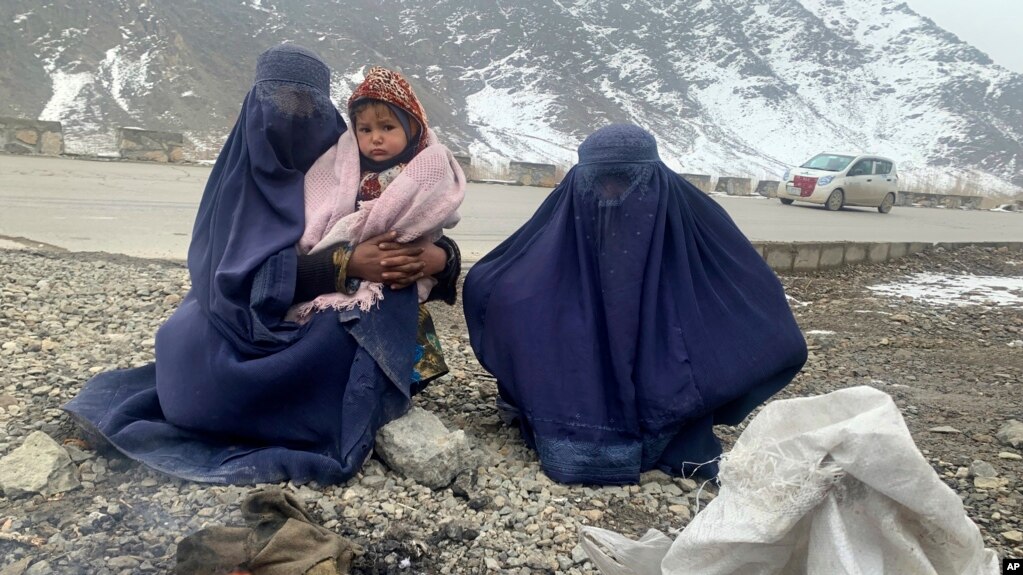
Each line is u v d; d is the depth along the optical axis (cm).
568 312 360
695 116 15625
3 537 260
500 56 15612
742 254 378
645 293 351
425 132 361
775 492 201
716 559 213
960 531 192
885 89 19875
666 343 349
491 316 369
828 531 193
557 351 354
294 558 250
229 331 323
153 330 535
